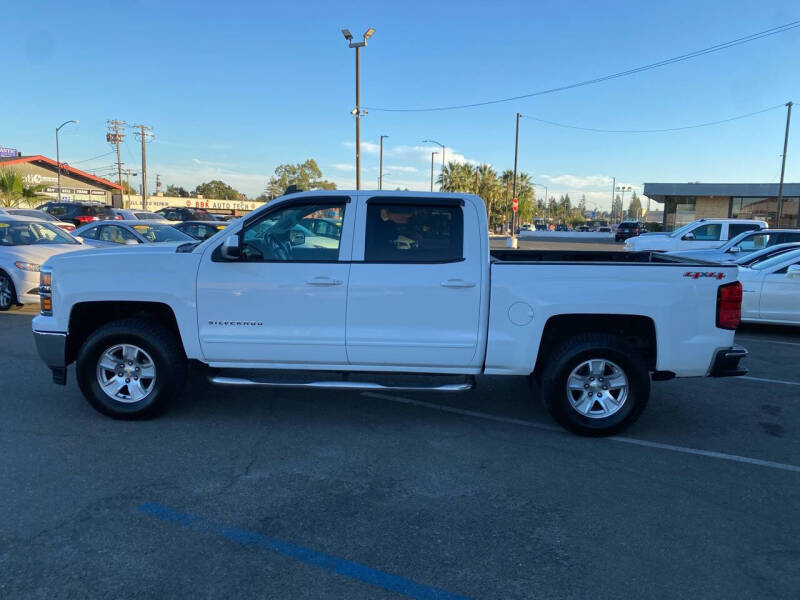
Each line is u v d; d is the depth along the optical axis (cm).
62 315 515
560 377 493
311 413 561
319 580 304
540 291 486
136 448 468
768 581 310
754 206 4972
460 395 627
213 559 320
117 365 523
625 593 298
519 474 435
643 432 527
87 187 5741
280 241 514
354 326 497
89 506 374
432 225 499
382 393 629
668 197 5181
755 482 429
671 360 491
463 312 491
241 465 441
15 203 3638
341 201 505
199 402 585
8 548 326
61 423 518
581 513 379
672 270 484
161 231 1405
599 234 6588
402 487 411
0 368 687
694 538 351
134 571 308
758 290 984
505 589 300
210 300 502
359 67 2612
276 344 503
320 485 411
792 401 626
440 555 329
